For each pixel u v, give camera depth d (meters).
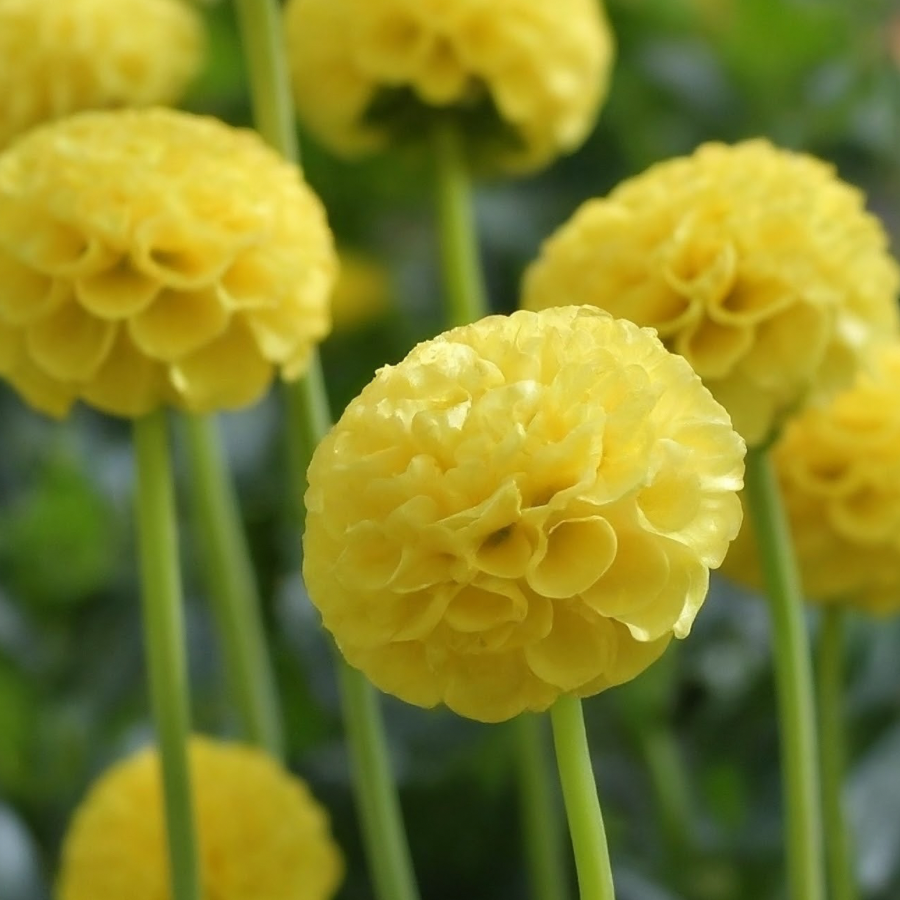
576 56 0.53
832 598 0.49
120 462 0.65
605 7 0.66
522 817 0.56
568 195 0.67
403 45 0.52
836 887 0.50
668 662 0.56
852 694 0.57
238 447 0.63
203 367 0.44
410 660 0.39
